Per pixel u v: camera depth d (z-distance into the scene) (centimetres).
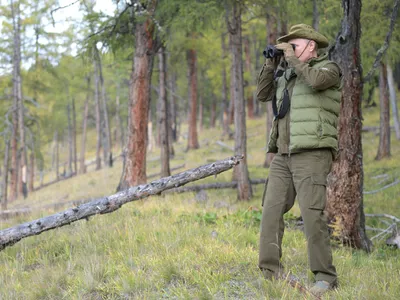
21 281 391
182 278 352
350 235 560
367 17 999
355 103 563
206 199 954
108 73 2631
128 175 1021
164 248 432
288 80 321
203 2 890
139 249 443
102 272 373
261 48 2830
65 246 483
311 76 294
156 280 349
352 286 326
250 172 1503
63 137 4488
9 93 2133
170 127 2308
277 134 328
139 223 568
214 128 3347
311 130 300
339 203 563
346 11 564
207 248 415
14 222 750
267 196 327
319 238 308
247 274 352
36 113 2323
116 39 1053
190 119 2405
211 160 1898
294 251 437
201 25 895
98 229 541
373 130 2003
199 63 2467
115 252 435
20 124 1952
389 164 1353
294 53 311
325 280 312
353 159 561
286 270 354
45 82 2148
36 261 461
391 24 577
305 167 305
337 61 569
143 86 1024
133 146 1020
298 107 307
